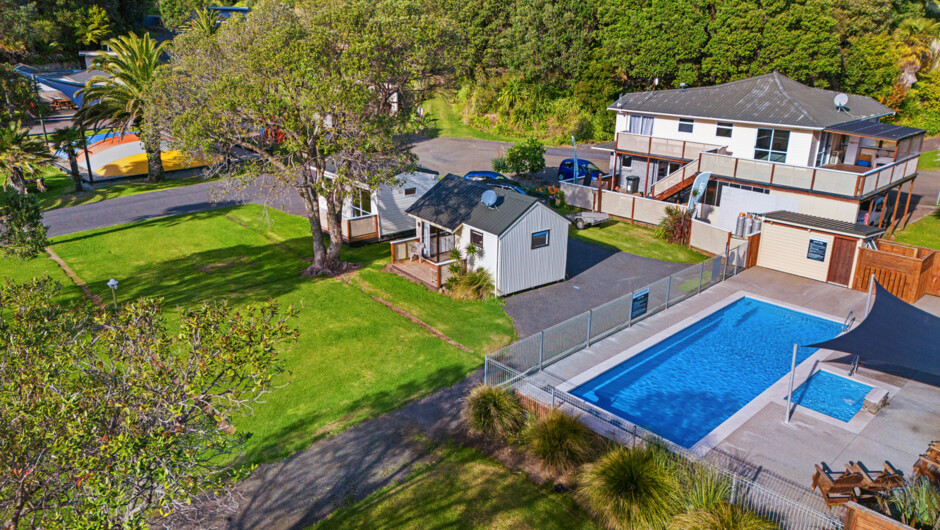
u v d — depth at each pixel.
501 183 36.25
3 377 8.62
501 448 14.95
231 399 9.12
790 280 25.45
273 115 21.03
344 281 25.16
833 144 30.72
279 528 12.34
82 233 31.77
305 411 16.36
